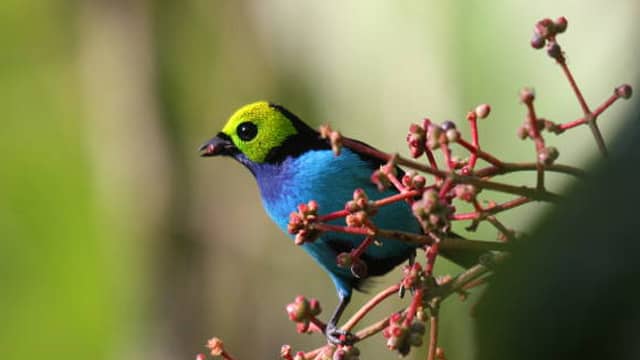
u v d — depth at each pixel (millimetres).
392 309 14266
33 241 17625
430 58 12586
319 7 14352
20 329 16891
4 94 18078
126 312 16656
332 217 5488
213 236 16234
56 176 17875
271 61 15250
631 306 2830
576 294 2900
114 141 17172
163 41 16641
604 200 2969
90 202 17219
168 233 16453
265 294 15969
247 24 15617
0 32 18141
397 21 13086
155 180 16656
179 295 16406
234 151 8531
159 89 16703
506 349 3006
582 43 11031
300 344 15734
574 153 10922
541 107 11258
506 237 5172
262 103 8516
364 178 8125
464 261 6922
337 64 14008
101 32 17281
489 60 11789
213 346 5902
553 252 2988
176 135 16625
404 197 5332
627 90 5043
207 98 16312
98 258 17000
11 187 17703
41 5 17969
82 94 17844
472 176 5090
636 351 2797
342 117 13906
